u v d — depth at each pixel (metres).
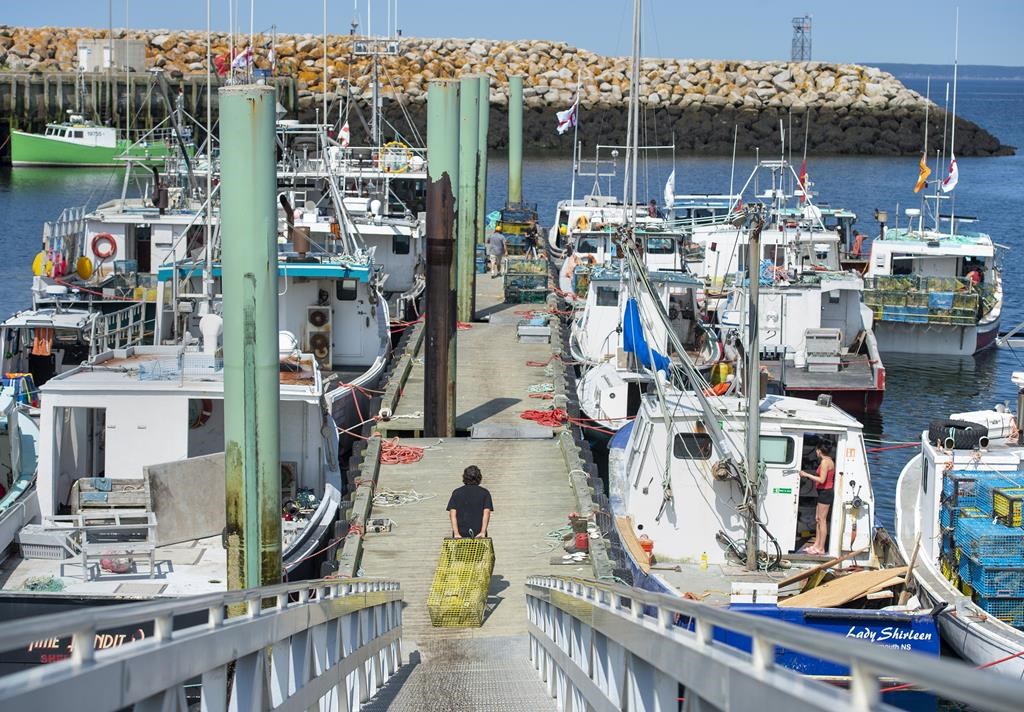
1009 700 2.26
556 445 20.50
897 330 33.09
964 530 14.46
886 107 104.75
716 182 75.00
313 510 16.16
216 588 13.03
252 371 12.02
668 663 5.27
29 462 16.41
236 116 11.63
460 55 101.50
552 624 10.55
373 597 10.64
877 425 26.80
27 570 13.45
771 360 26.92
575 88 100.19
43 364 21.22
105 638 12.11
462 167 30.70
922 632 12.13
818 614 12.09
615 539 15.36
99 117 83.00
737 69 105.38
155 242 26.03
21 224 53.69
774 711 3.57
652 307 23.42
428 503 17.45
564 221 44.41
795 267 29.30
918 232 35.62
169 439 14.91
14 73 83.25
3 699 3.18
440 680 11.42
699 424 14.84
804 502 15.64
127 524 14.20
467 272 31.45
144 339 23.45
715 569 14.84
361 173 32.09
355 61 96.12
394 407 22.25
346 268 22.16
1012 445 16.38
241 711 6.16
